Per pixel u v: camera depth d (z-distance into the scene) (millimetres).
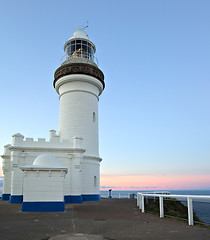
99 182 25484
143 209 14086
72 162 21375
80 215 12438
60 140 25109
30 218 11125
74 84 25562
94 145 25297
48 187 14188
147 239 7051
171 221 10484
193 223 9422
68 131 24812
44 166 14430
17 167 20828
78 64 25422
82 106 25312
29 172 14195
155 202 17109
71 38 28625
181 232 8023
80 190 21047
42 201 13992
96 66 27109
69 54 28734
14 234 7703
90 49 29188
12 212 13461
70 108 25297
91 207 16828
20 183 20625
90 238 7164
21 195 20422
